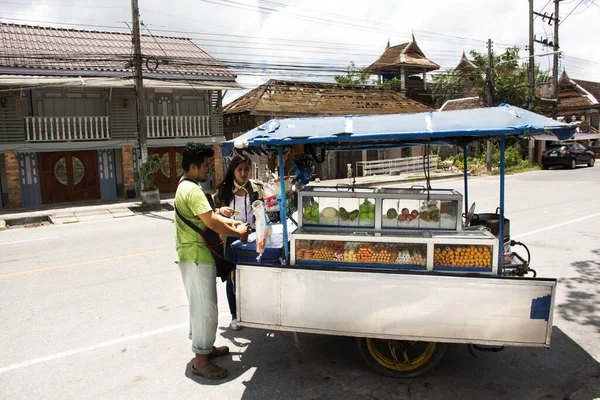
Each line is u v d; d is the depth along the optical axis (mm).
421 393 3678
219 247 3875
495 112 3568
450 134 3430
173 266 7477
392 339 3820
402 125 3604
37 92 16609
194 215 3750
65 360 4344
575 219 10562
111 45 18969
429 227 3961
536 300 3369
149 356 4398
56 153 16922
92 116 17344
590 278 6414
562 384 3799
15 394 3768
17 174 15797
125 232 10773
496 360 4219
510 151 26766
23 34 18016
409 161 24391
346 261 3746
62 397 3717
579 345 4484
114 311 5551
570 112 36875
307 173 4625
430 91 34031
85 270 7355
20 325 5180
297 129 3736
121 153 18078
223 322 5203
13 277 7086
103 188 17906
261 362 4246
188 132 18953
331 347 4516
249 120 20859
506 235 4598
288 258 3871
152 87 16828
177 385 3869
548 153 25594
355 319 3598
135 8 14719
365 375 3973
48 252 8828
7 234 11344
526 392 3682
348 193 4047
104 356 4414
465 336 3482
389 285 3512
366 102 24125
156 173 19141
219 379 3959
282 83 23062
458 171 24156
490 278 3389
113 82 16016
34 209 15414
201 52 20562
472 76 28594
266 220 4172
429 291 3473
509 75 28250
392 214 4004
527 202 13227
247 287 3746
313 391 3732
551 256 7566
